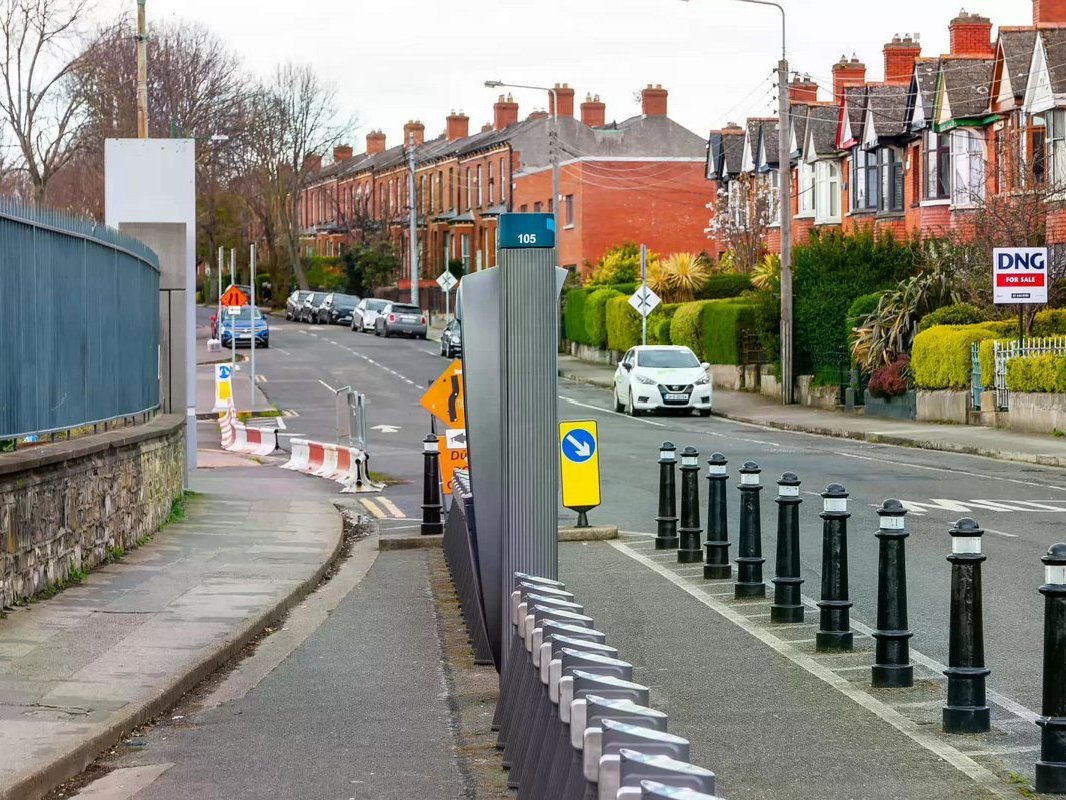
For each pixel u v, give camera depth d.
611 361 60.31
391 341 72.38
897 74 58.38
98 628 11.52
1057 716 7.02
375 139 133.88
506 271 8.84
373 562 16.80
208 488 24.09
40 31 62.25
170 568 14.97
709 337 51.00
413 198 81.00
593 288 65.75
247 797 7.27
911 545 15.34
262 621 12.23
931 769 7.45
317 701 9.61
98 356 15.80
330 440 34.44
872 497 19.95
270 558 15.88
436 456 18.55
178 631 11.49
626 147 89.75
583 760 4.41
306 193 136.25
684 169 78.44
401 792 7.28
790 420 36.84
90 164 71.12
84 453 14.00
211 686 10.14
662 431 34.44
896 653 9.40
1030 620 11.27
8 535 11.93
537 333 8.82
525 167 88.00
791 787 7.16
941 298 37.19
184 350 23.17
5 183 70.75
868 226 42.38
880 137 51.66
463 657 11.04
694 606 12.64
